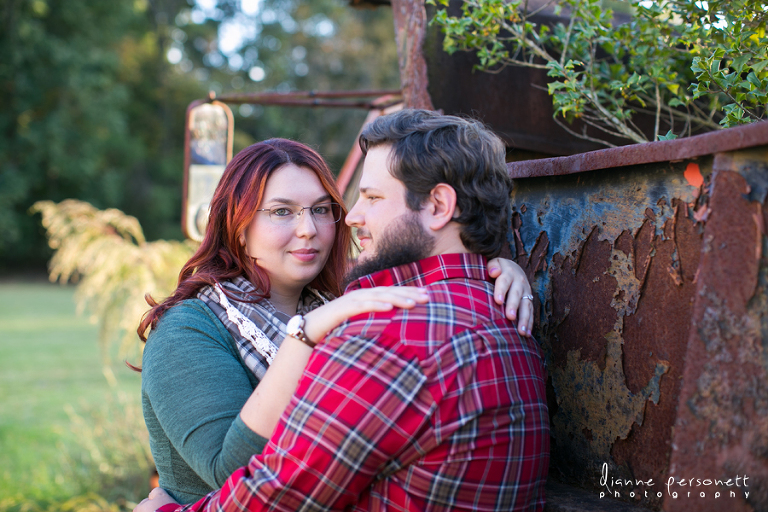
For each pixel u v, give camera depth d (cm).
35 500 394
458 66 155
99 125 1977
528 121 161
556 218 110
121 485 415
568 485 106
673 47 146
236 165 131
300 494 84
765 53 112
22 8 1802
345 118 2398
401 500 84
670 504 77
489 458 85
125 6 2009
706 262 77
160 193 2266
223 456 96
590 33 139
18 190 1827
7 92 1853
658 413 89
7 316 1270
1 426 552
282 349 96
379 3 213
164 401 108
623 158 89
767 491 70
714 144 75
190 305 121
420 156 96
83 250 414
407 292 91
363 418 82
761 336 72
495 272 102
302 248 129
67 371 790
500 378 88
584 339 103
